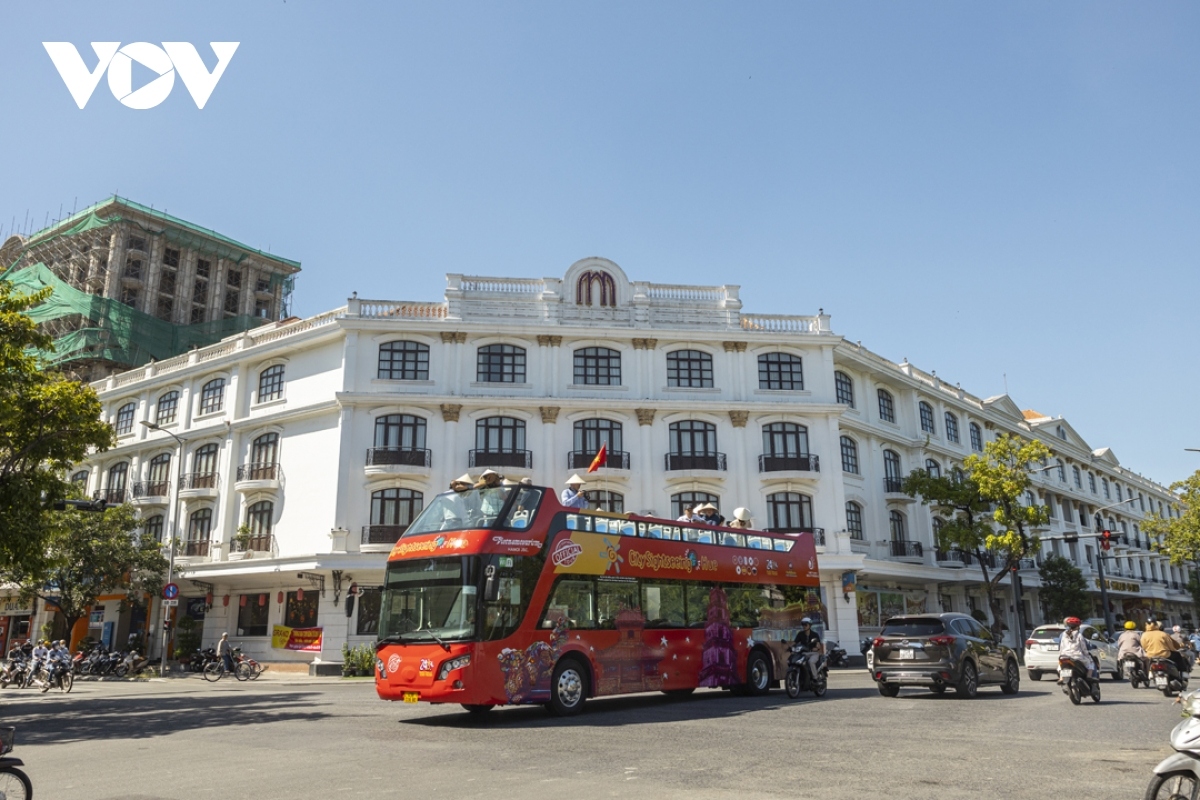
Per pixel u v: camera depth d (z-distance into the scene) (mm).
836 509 36750
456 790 8047
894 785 8148
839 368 41469
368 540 33375
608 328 36781
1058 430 63688
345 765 9656
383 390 35250
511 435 35375
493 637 14078
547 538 15367
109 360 65750
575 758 9914
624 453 35594
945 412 48969
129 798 8000
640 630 16578
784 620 20203
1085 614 48688
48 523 21891
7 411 20219
